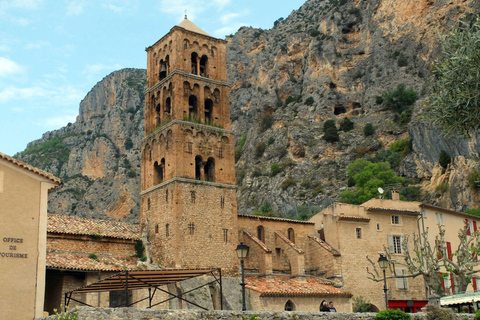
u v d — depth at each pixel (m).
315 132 169.00
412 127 138.00
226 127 65.38
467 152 118.19
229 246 60.59
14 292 36.78
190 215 58.94
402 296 67.19
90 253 56.16
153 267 55.44
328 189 149.75
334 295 59.62
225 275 59.16
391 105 163.38
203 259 58.31
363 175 138.62
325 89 180.38
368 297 65.12
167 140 61.81
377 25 178.75
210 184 61.38
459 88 34.41
